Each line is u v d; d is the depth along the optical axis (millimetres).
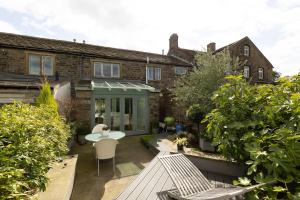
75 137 10945
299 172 1932
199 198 2064
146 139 10898
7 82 8141
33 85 8156
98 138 7906
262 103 2830
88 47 15070
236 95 3094
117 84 12984
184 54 19734
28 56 12086
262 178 2105
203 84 10422
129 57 15469
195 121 10352
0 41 11398
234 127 2850
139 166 7492
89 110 12086
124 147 10297
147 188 3207
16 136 3139
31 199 2064
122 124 13328
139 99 13992
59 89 9945
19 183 1980
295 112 2184
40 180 2730
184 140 8578
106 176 6547
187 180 2732
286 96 2574
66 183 4016
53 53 12758
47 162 3539
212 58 11062
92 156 8602
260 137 2494
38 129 3883
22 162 2619
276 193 1938
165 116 15875
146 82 15891
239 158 2998
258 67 23594
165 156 3400
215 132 3084
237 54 21609
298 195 1753
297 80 2623
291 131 2086
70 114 11469
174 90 12234
